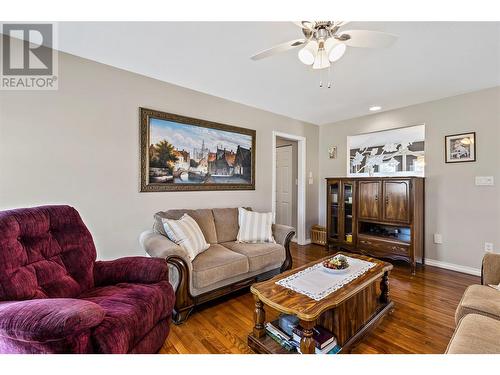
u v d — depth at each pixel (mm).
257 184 3818
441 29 1836
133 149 2623
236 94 3242
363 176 4195
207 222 2912
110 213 2484
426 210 3486
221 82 2863
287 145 4969
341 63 2383
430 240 3455
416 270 3262
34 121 2086
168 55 2260
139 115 2656
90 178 2361
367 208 3674
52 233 1630
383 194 3500
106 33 1929
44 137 2129
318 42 1682
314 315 1382
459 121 3197
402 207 3312
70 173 2254
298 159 4625
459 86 2941
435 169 3404
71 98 2250
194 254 2309
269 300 1528
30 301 1135
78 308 1078
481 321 1247
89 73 2340
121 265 1747
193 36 1963
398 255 3336
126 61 2379
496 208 2939
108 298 1446
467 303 1451
